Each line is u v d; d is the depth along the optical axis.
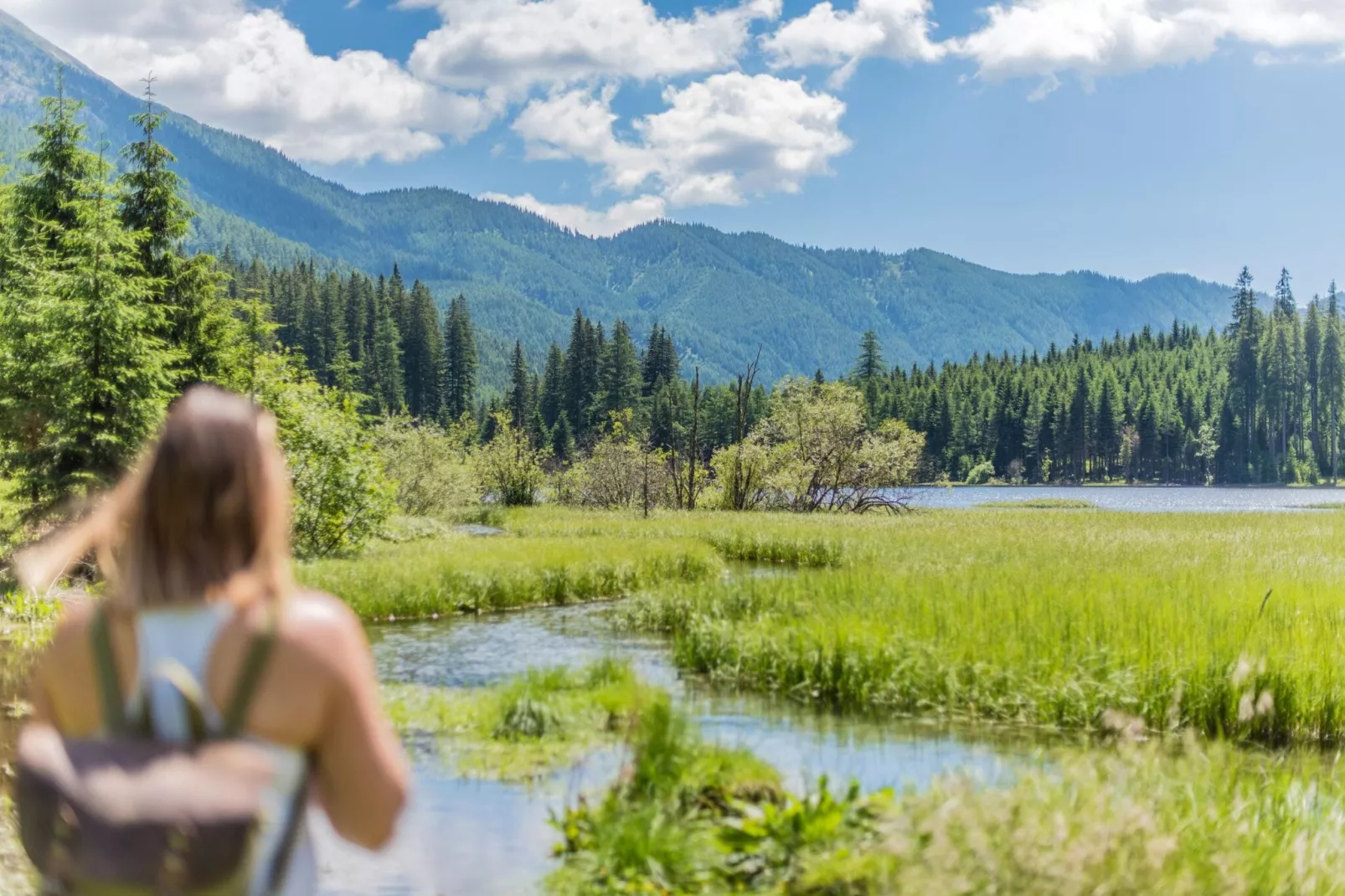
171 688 1.76
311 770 1.88
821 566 27.48
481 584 20.31
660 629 17.48
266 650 1.80
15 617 16.00
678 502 55.44
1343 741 10.61
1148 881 4.90
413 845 6.83
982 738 10.48
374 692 1.93
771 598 16.98
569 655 15.08
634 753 7.62
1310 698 10.88
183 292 29.41
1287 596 15.43
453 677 13.37
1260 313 154.62
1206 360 166.50
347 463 26.66
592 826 6.58
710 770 7.29
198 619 1.81
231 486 1.84
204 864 1.67
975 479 143.88
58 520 19.61
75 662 1.84
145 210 29.72
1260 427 143.12
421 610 19.19
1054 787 6.07
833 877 5.50
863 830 6.07
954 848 5.12
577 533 34.47
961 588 16.41
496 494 61.50
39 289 22.34
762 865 5.95
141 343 21.56
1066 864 4.93
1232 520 40.03
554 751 9.24
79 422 20.25
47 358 20.70
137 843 1.64
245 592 1.84
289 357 29.03
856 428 54.47
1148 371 162.75
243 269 149.00
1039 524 37.69
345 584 19.16
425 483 45.28
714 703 12.12
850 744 10.17
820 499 54.84
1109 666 11.68
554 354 137.12
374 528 27.20
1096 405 146.25
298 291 129.12
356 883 6.18
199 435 1.84
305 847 1.89
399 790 1.92
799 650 13.16
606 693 10.77
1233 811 6.28
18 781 1.74
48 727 1.89
